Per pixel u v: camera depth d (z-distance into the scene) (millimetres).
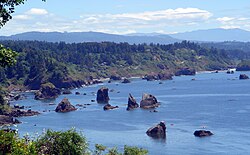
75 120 179500
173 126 158875
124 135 142750
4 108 197625
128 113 199500
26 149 31172
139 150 70125
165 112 198500
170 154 114938
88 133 147375
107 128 157500
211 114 187375
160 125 143875
